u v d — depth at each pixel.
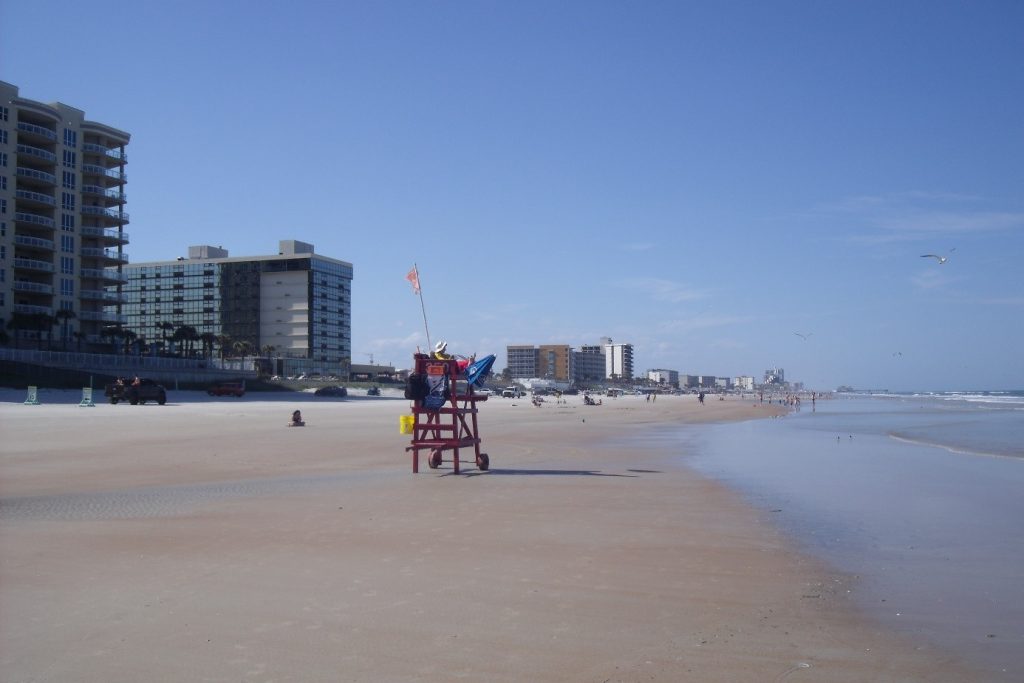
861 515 12.34
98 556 8.97
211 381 107.12
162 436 28.53
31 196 95.56
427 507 12.68
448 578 8.12
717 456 23.48
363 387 144.75
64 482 15.45
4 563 8.59
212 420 40.72
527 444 27.22
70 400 65.69
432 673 5.54
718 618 6.87
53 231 99.25
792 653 6.00
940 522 11.73
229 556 9.03
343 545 9.68
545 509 12.61
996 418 55.22
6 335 89.44
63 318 98.19
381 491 14.52
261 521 11.27
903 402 120.62
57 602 7.14
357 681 5.39
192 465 18.77
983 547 9.91
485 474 17.55
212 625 6.54
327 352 189.75
